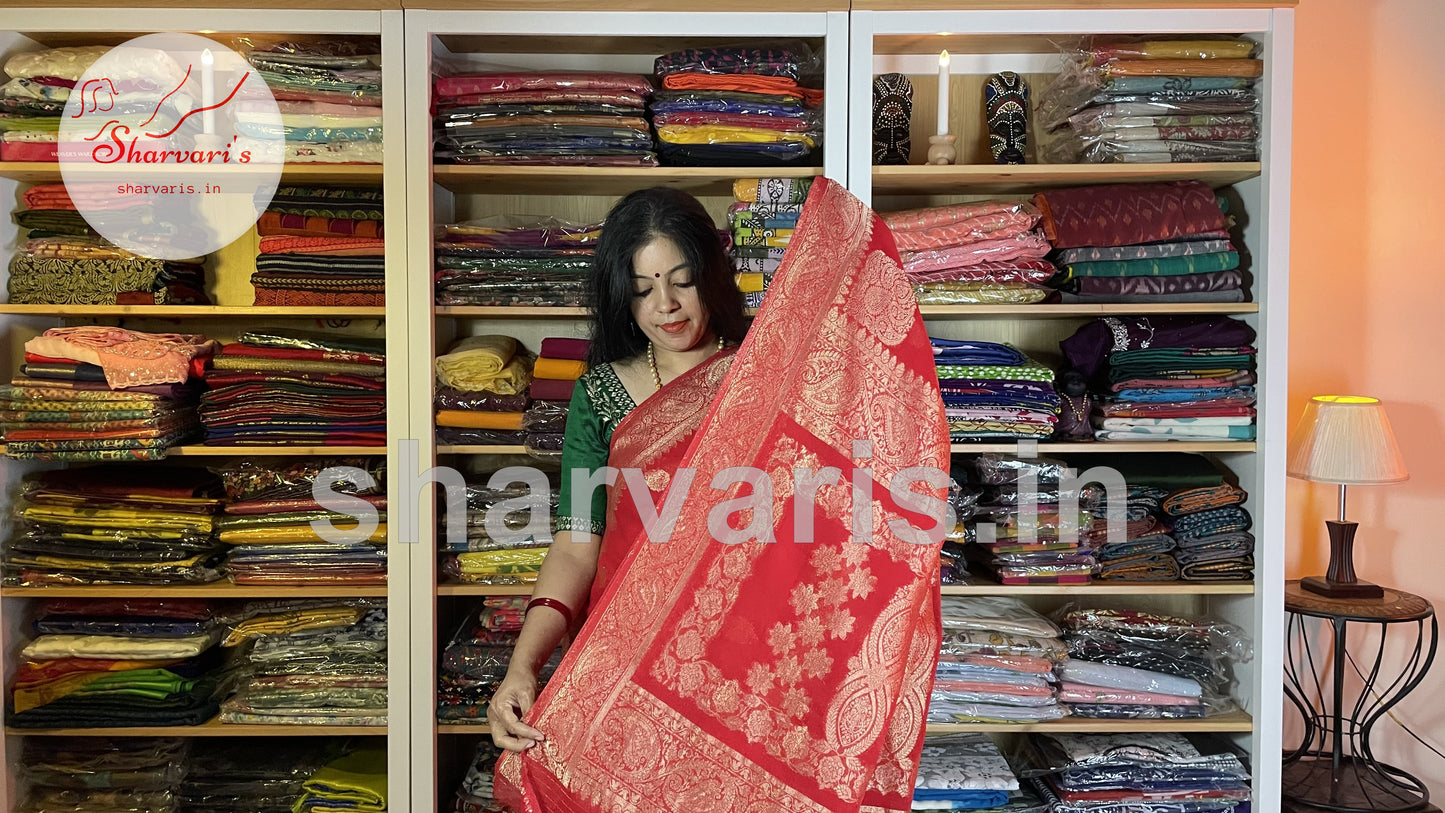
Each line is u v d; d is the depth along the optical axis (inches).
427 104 94.9
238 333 111.7
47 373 96.3
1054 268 100.5
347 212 99.1
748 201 98.5
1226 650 103.2
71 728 98.7
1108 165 98.7
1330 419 103.2
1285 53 96.2
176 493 99.0
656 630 61.0
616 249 66.8
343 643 99.3
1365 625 119.7
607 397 69.5
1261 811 99.6
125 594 98.3
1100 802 99.7
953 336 114.8
